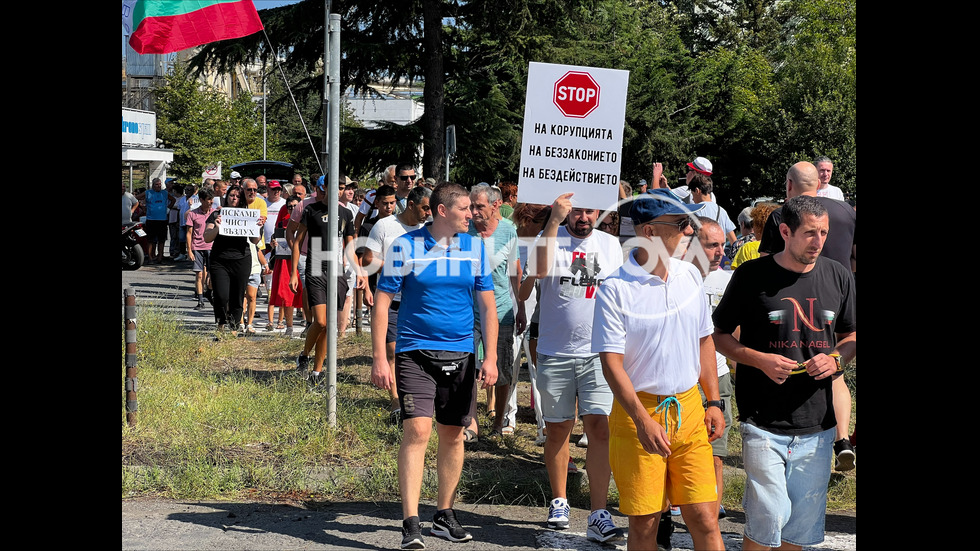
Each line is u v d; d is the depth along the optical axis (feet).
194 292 60.80
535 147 17.44
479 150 84.53
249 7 29.37
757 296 13.43
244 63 76.13
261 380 30.73
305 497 19.56
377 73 78.54
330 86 24.14
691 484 13.15
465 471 21.62
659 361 13.15
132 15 28.63
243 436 23.49
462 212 16.70
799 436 13.30
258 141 154.40
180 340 37.35
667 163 118.42
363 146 80.33
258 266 42.91
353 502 19.38
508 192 27.37
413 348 16.66
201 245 51.72
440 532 17.06
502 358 24.49
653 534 13.33
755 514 13.38
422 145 81.10
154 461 20.76
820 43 137.08
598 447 17.43
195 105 137.69
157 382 29.09
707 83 133.80
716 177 129.29
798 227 13.15
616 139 17.47
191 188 87.61
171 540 16.33
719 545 13.20
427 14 78.33
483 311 17.22
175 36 29.17
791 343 13.32
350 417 25.29
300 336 41.09
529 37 77.92
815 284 13.39
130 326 22.95
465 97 83.10
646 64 118.11
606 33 115.03
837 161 121.49
